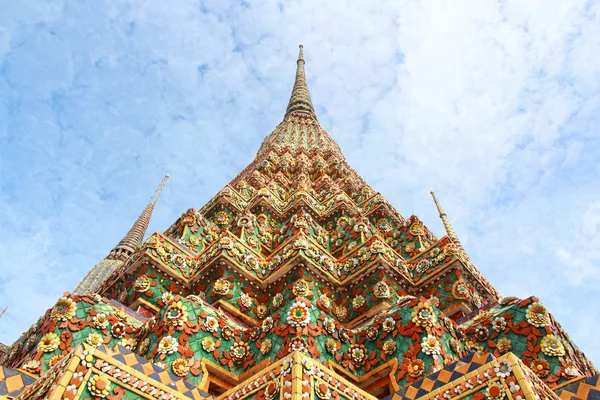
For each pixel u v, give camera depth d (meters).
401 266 15.77
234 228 19.78
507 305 10.77
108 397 6.47
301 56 67.88
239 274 15.37
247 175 30.09
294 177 30.25
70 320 10.41
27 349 10.53
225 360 10.30
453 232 19.27
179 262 15.53
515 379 6.19
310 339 9.91
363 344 10.80
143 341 10.48
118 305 11.91
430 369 9.25
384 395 9.95
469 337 10.44
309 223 20.08
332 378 7.12
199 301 11.41
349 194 27.94
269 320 10.75
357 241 18.80
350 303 15.19
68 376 6.28
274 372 7.09
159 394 7.04
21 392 7.23
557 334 9.45
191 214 19.28
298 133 44.50
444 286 14.87
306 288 14.59
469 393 6.52
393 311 10.95
